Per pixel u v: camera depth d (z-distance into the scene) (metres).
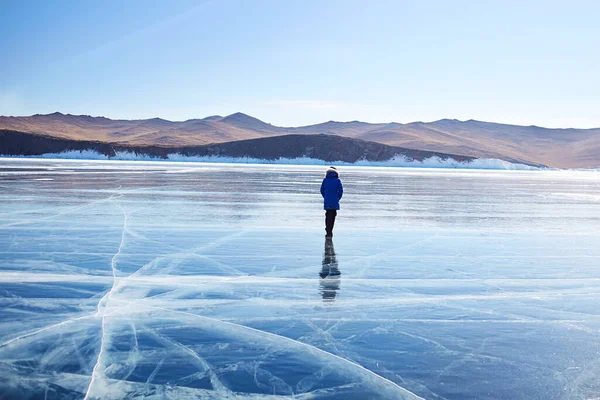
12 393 4.35
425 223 16.16
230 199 22.47
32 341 5.57
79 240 11.66
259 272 9.02
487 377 4.91
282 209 18.94
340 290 7.98
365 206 21.28
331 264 9.81
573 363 5.31
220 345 5.59
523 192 34.31
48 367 4.92
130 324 6.20
